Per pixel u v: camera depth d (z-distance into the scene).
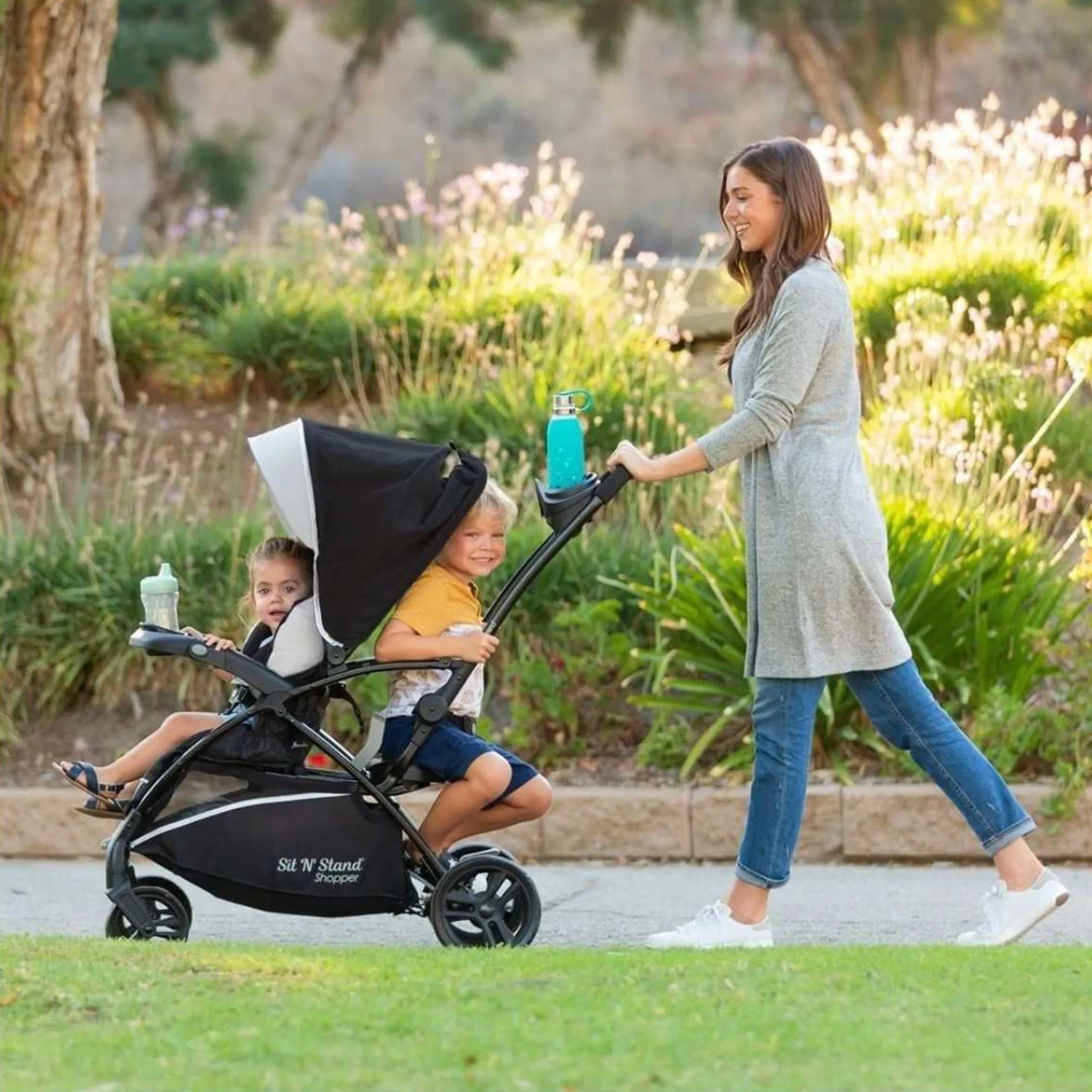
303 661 9.63
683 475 9.75
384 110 64.81
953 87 51.75
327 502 9.40
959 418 18.33
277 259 24.48
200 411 21.62
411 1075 6.29
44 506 17.62
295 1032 6.87
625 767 14.90
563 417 9.93
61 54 19.56
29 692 16.22
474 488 9.61
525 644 15.78
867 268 22.12
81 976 7.89
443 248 23.94
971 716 14.48
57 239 19.86
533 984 7.69
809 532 9.59
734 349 10.05
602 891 12.62
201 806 9.55
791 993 7.43
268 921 11.54
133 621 16.12
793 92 57.47
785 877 9.77
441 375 20.86
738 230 9.93
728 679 15.02
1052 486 18.36
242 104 61.22
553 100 64.75
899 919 11.45
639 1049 6.56
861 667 9.72
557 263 23.14
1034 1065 6.36
